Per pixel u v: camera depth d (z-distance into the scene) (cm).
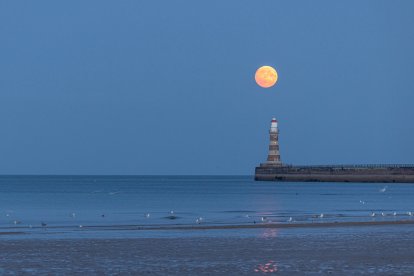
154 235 7900
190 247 6650
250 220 11200
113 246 6725
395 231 8294
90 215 13712
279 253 6219
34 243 6975
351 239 7331
